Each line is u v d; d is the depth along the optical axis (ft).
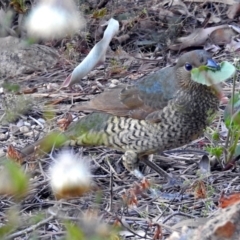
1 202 30.50
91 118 34.12
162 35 52.26
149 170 35.17
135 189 28.40
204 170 33.30
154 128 32.65
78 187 16.67
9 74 47.60
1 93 42.19
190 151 36.37
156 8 55.21
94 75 46.88
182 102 32.24
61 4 17.60
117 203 29.78
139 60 49.62
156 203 30.94
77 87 45.09
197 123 32.83
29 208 30.45
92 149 36.58
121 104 33.14
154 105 32.60
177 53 50.96
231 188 31.78
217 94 32.68
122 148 33.68
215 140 35.68
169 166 35.32
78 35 50.96
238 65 39.99
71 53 49.52
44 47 49.37
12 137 38.47
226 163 34.06
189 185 31.78
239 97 33.91
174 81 32.60
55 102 42.52
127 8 55.11
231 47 50.42
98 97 33.91
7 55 48.08
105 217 28.68
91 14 53.01
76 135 34.27
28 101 33.12
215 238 22.39
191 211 29.96
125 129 33.12
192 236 23.09
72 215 29.14
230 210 22.89
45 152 32.78
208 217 26.99
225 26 51.70
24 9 47.65
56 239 26.68
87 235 16.78
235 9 54.80
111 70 47.09
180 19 54.24
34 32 17.80
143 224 28.55
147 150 33.19
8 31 48.60
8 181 15.71
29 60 48.39
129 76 47.06
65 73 47.57
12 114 29.25
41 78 47.03
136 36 52.95
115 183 33.30
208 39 51.29
